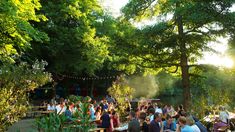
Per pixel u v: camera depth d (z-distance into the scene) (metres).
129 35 28.88
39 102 36.91
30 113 23.95
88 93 51.56
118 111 22.39
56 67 38.09
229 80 32.22
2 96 12.16
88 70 38.81
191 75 29.02
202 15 24.38
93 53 37.44
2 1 12.36
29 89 13.66
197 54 28.50
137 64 29.75
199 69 28.45
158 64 29.14
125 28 30.47
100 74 50.94
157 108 20.09
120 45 28.94
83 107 8.67
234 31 24.83
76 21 39.00
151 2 29.20
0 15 12.82
